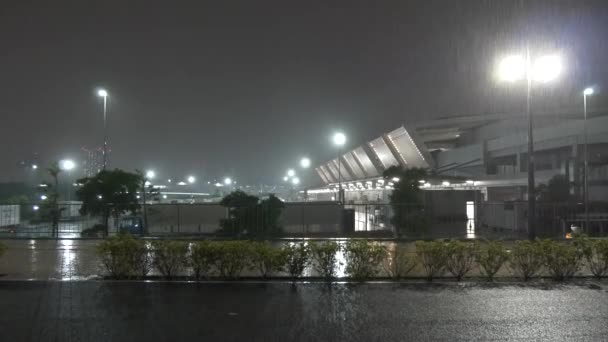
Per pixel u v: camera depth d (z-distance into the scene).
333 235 23.55
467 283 11.16
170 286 10.70
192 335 7.41
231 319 8.24
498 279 11.59
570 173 33.44
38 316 8.38
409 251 15.89
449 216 24.33
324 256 11.60
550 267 11.58
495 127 49.44
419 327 7.84
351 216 27.92
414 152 50.62
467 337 7.36
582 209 26.31
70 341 7.13
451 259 11.71
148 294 9.96
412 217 23.44
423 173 28.70
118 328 7.73
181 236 23.03
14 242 20.28
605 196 30.75
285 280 11.37
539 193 31.53
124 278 11.47
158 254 11.49
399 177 28.53
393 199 27.53
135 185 25.12
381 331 7.63
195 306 9.05
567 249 11.70
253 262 11.48
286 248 11.84
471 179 39.47
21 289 10.39
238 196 24.89
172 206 27.64
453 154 52.25
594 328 7.81
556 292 10.27
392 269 11.80
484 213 27.59
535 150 38.25
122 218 25.48
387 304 9.24
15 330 7.62
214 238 21.94
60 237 22.56
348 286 10.80
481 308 8.98
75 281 11.20
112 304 9.16
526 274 11.55
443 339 7.27
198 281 11.20
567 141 34.50
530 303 9.34
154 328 7.74
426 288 10.62
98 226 24.30
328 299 9.62
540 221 24.48
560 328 7.80
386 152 56.19
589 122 32.62
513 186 38.66
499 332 7.61
